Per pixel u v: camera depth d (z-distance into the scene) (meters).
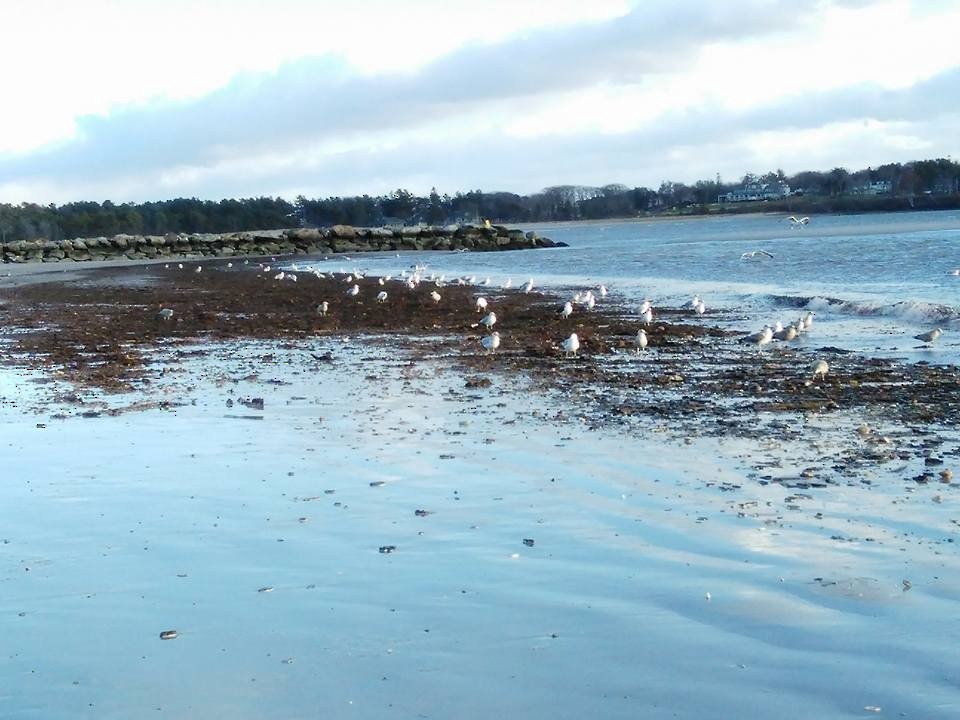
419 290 40.34
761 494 9.04
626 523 8.23
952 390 14.43
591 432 12.02
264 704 5.18
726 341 21.48
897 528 7.93
